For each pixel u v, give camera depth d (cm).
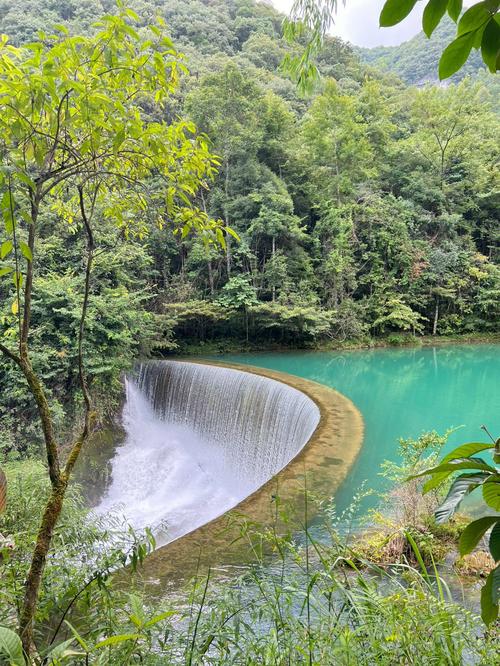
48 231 1159
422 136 2903
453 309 2503
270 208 2173
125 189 258
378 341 2331
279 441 1078
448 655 148
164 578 391
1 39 187
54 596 202
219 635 168
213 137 2097
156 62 198
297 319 2075
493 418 1070
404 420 1039
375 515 464
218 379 1327
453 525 452
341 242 2281
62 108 194
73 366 1179
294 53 347
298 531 479
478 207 2745
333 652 150
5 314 1041
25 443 1073
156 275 2056
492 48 91
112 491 1075
